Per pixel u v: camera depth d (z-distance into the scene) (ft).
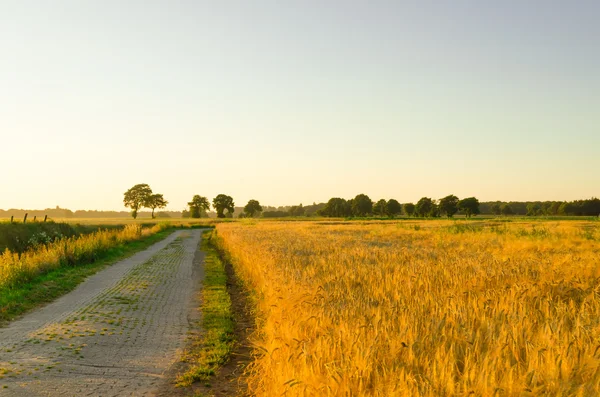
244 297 47.06
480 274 35.78
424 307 23.98
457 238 100.48
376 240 103.09
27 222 105.09
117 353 28.17
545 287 30.27
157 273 65.98
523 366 15.44
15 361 26.23
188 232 220.84
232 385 23.38
